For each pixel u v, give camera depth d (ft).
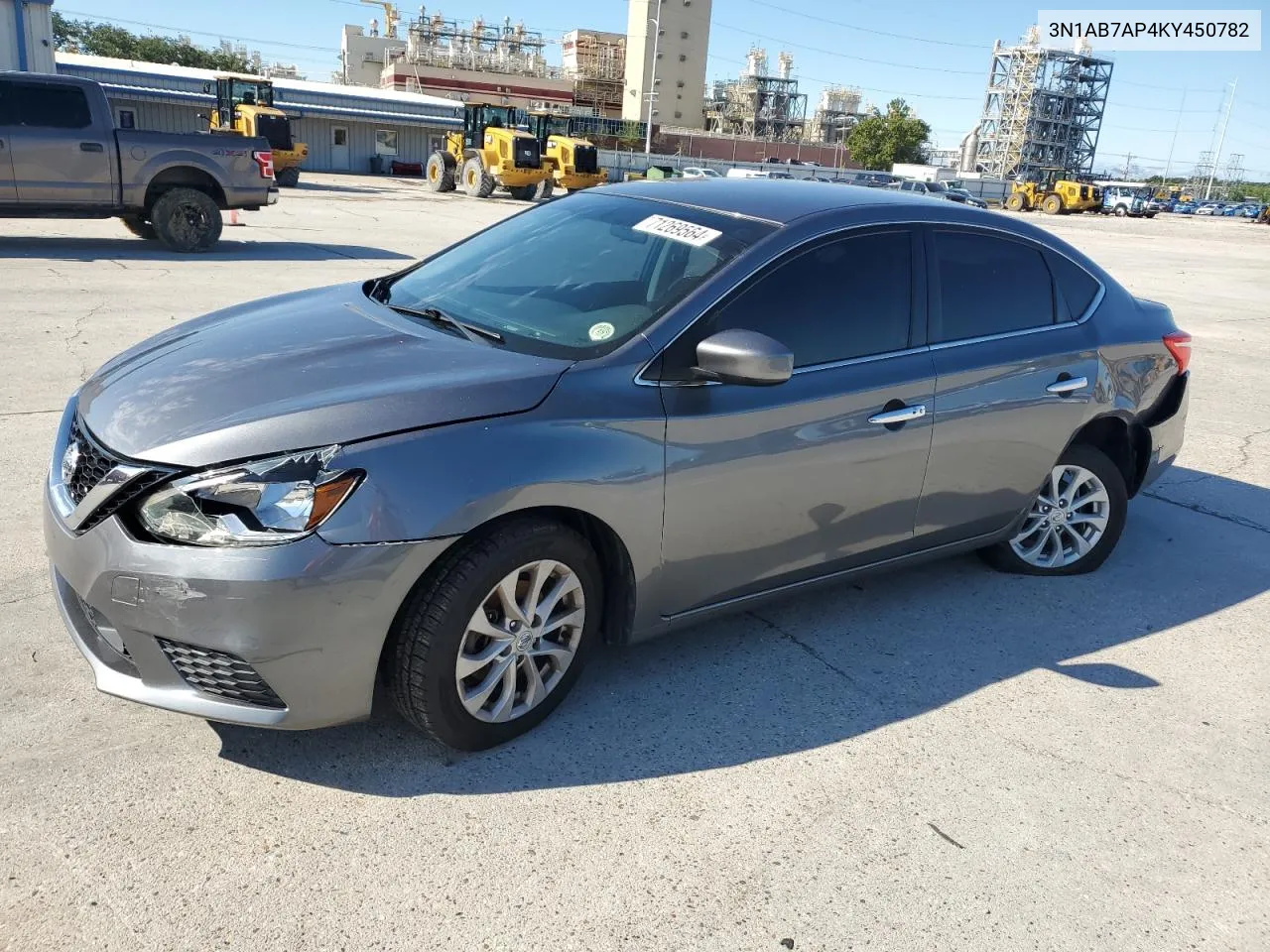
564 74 353.31
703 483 10.09
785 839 8.70
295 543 7.94
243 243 48.11
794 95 391.45
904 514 12.23
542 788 9.09
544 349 10.02
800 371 10.88
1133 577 15.17
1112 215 215.31
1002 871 8.54
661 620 10.52
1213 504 18.93
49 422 17.97
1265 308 49.80
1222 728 11.09
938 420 12.00
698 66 352.08
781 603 13.37
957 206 13.20
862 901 8.04
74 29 253.44
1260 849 9.10
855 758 9.98
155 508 8.06
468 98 275.39
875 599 13.73
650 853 8.39
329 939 7.20
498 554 8.86
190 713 8.34
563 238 12.23
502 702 9.48
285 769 9.04
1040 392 13.14
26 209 39.93
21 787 8.47
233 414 8.50
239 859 7.89
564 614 9.80
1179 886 8.54
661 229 11.60
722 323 10.34
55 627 11.05
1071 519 14.74
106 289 32.24
